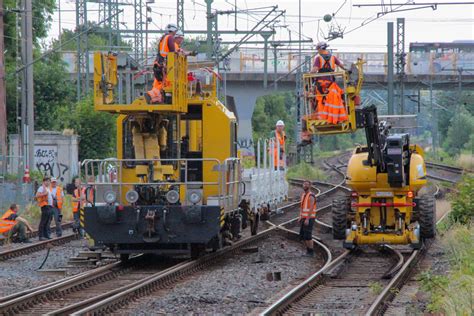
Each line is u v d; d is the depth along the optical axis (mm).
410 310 34031
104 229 49031
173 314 34188
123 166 51688
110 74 50688
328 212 92500
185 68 50531
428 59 178000
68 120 132250
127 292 37000
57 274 47438
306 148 185125
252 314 33812
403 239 52594
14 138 117500
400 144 52406
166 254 54219
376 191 53750
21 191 89000
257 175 63312
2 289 41375
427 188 116000
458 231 57625
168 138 52312
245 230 72438
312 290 40812
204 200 52406
